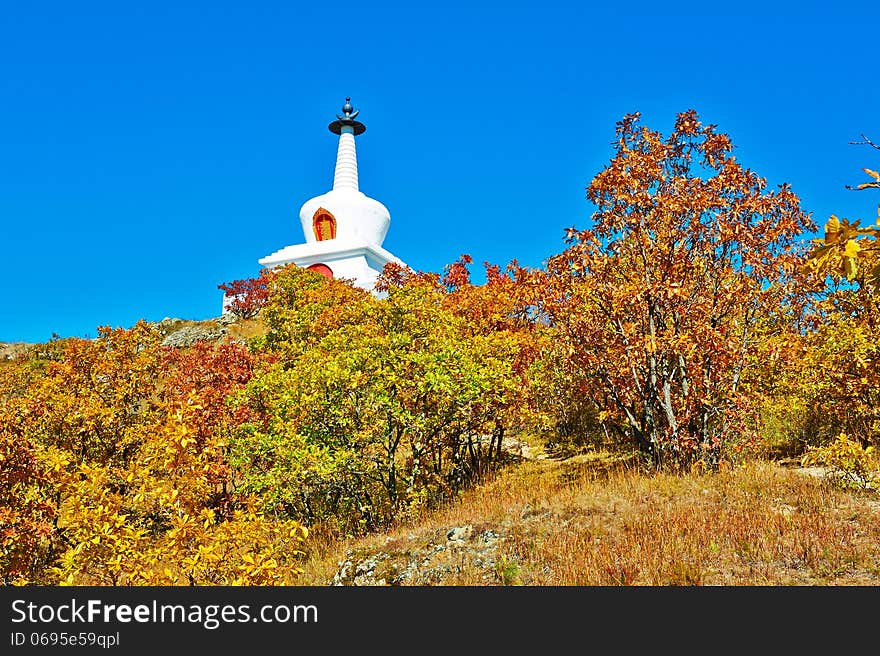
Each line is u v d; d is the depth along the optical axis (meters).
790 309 15.60
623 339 15.10
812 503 10.69
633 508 11.62
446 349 15.76
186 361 21.80
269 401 15.88
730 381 15.34
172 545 7.96
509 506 13.05
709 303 14.49
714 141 15.29
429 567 10.73
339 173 70.62
